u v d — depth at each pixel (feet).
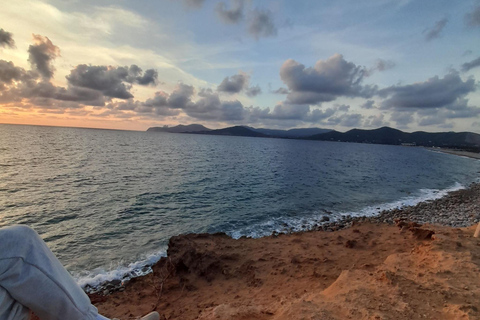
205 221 59.52
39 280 3.86
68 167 121.80
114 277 34.86
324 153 359.05
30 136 365.40
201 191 87.76
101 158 163.53
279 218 63.46
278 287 25.86
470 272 18.02
